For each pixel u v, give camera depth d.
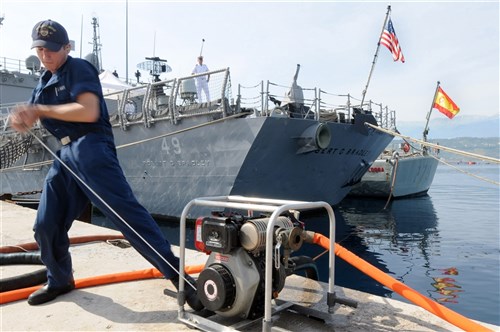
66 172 2.79
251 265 2.43
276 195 12.20
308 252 10.02
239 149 10.52
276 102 11.10
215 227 2.43
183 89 11.87
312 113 11.92
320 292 3.13
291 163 11.66
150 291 3.24
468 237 12.45
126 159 13.45
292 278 3.47
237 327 2.40
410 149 24.27
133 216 2.73
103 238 5.16
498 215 17.02
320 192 14.09
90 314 2.79
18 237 5.42
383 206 19.97
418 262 9.48
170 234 11.74
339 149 13.07
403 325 2.56
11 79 19.61
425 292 7.32
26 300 3.06
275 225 2.46
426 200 22.94
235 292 2.39
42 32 2.53
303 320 2.62
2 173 18.05
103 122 2.79
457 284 7.78
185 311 2.68
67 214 2.90
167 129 12.02
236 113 10.47
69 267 3.10
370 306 2.86
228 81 10.48
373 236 12.65
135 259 4.27
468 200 22.92
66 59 2.65
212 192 11.42
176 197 12.38
